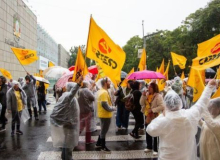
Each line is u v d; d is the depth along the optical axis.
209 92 3.50
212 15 25.05
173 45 31.69
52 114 5.12
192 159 3.34
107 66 5.34
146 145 6.93
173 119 3.18
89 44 5.20
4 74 13.05
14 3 25.55
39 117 11.77
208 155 3.60
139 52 24.91
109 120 6.30
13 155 6.09
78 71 6.13
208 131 3.62
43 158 5.86
